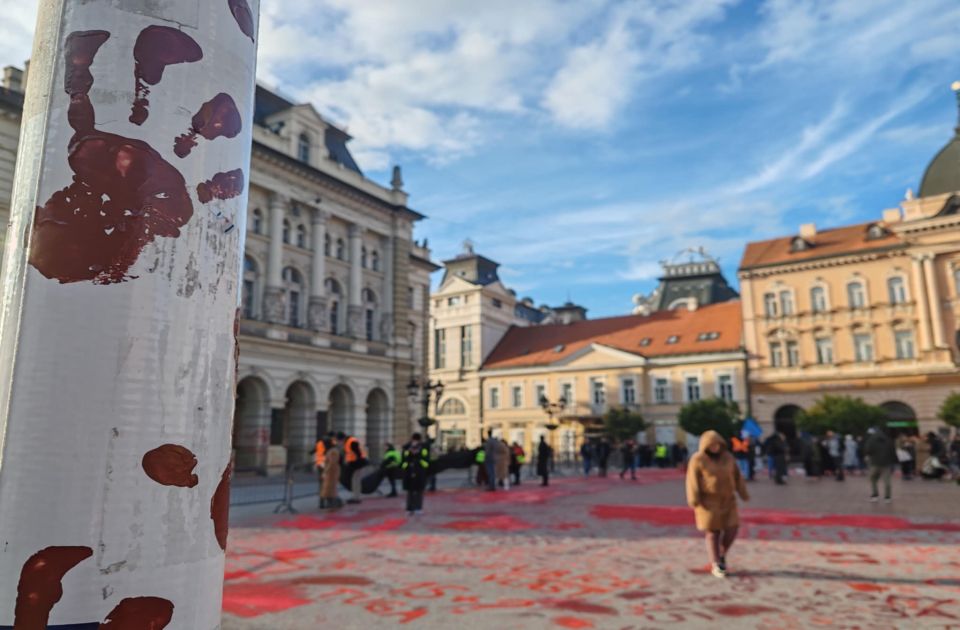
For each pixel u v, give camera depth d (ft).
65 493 5.81
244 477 81.10
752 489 64.34
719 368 138.00
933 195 124.16
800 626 17.66
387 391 113.70
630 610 19.47
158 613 6.02
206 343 6.70
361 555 28.94
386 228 118.42
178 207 6.60
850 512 42.04
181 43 6.88
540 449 71.92
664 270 190.29
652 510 45.37
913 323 120.78
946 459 78.28
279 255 95.66
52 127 6.54
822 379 127.34
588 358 153.17
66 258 6.20
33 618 5.62
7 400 6.05
